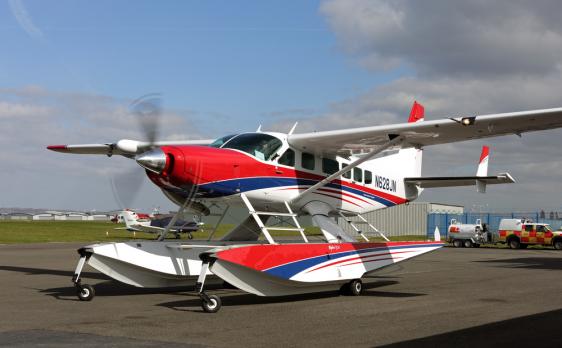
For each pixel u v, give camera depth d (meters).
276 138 10.59
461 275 13.74
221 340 5.76
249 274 8.41
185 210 10.22
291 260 8.80
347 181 12.03
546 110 9.10
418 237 46.09
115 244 9.17
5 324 6.65
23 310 7.79
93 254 9.00
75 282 8.80
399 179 13.70
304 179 10.98
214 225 11.08
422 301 8.91
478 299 9.13
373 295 9.77
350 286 9.70
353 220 12.69
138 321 6.91
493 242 33.81
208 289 10.62
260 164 10.17
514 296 9.52
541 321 6.92
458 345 5.50
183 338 5.84
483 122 9.58
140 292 9.99
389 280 12.47
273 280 8.73
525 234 32.22
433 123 9.84
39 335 5.96
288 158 10.75
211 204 10.41
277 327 6.53
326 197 11.54
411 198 14.20
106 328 6.41
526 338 5.84
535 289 10.62
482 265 17.38
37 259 17.97
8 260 17.52
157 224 36.25
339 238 10.91
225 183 9.59
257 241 11.38
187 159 9.03
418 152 14.41
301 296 9.60
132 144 9.37
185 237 38.06
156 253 9.62
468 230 34.16
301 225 12.01
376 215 47.44
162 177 9.00
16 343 5.52
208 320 7.02
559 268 16.11
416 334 6.07
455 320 7.01
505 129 10.05
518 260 20.09
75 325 6.60
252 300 9.05
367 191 12.59
